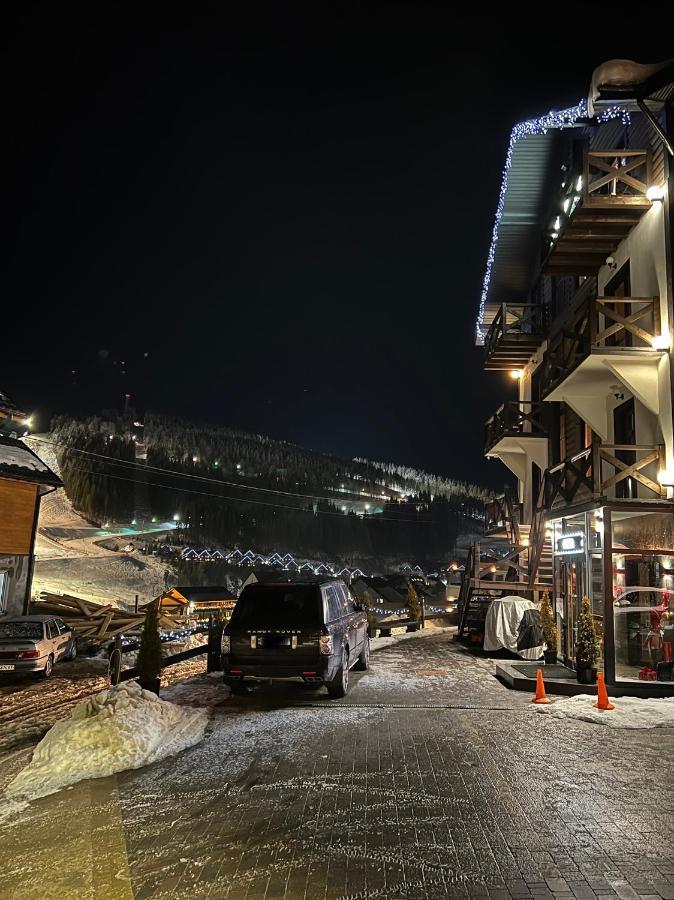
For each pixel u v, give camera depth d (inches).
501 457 877.2
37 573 2285.9
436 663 551.5
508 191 795.4
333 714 349.4
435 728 315.3
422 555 5516.7
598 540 462.0
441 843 184.7
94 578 2394.2
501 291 865.5
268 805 216.4
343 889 160.6
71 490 4731.8
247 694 408.8
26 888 164.2
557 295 710.5
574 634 506.0
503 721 328.8
